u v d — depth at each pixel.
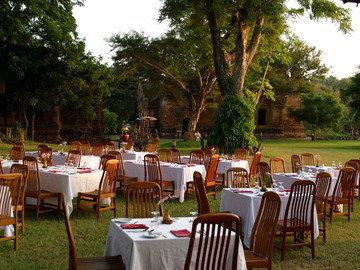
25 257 7.02
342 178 10.19
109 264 5.16
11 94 31.17
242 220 7.84
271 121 62.31
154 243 4.91
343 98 62.78
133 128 29.53
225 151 23.53
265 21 24.78
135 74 44.53
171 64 40.56
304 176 10.86
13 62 29.09
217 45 24.20
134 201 6.44
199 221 4.45
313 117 58.59
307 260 7.42
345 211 11.47
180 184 11.83
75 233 8.49
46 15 28.33
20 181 7.30
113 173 9.88
